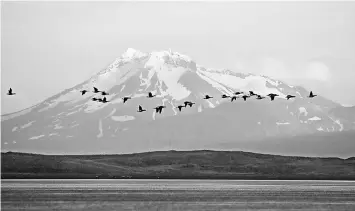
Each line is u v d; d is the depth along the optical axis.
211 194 156.75
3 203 129.62
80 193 156.00
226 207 125.56
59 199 138.62
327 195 157.50
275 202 136.25
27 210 118.38
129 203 131.00
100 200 137.00
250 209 122.75
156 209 120.44
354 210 123.12
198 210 119.50
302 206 128.88
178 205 128.12
